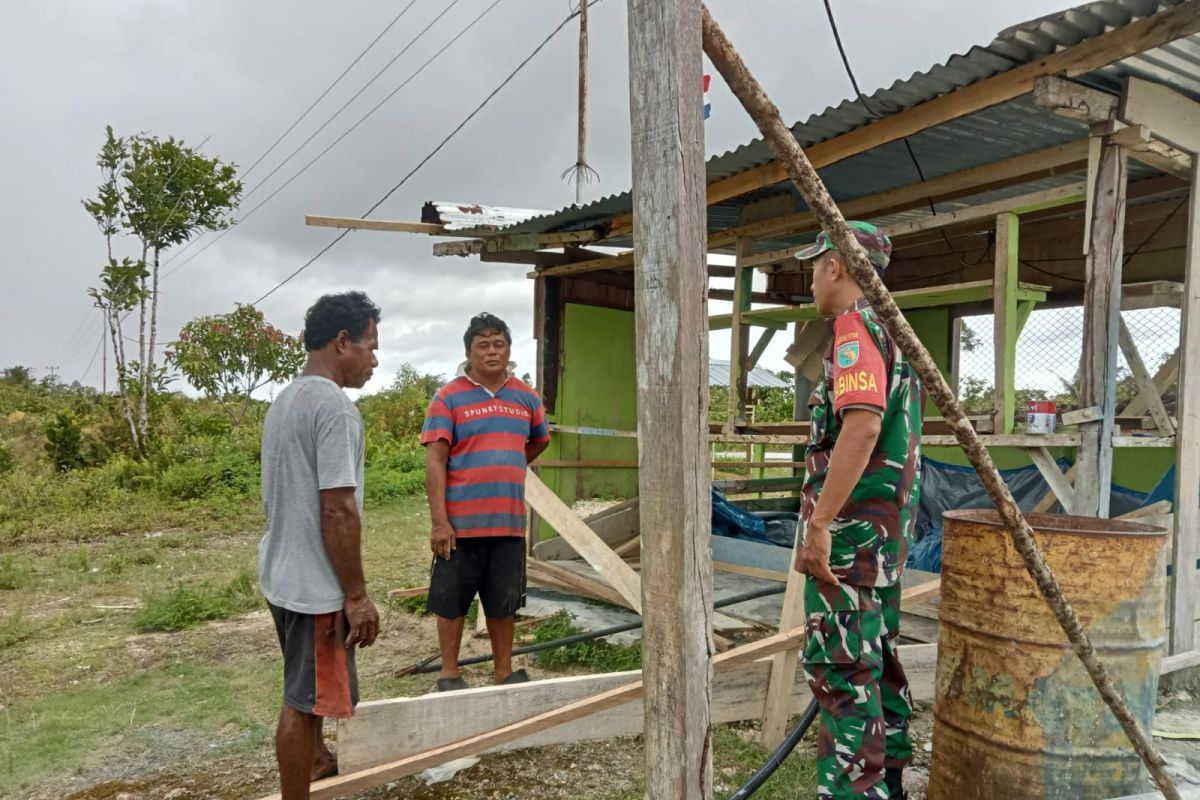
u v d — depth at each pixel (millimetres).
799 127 4230
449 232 5945
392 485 12766
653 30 1654
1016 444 3961
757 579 6199
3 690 4324
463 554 3746
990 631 2547
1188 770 2951
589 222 5812
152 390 17969
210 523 10016
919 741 3445
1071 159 4242
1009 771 2502
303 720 2551
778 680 3416
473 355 3854
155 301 16203
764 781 2824
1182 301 3896
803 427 5656
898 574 2432
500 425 3803
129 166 15570
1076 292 6258
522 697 3268
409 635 5289
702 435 1692
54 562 7844
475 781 3188
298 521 2523
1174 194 5551
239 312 19719
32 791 3199
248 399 19797
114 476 12992
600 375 7020
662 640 1710
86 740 3652
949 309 7250
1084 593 2461
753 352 6250
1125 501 5531
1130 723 2201
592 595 5809
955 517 2750
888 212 5645
